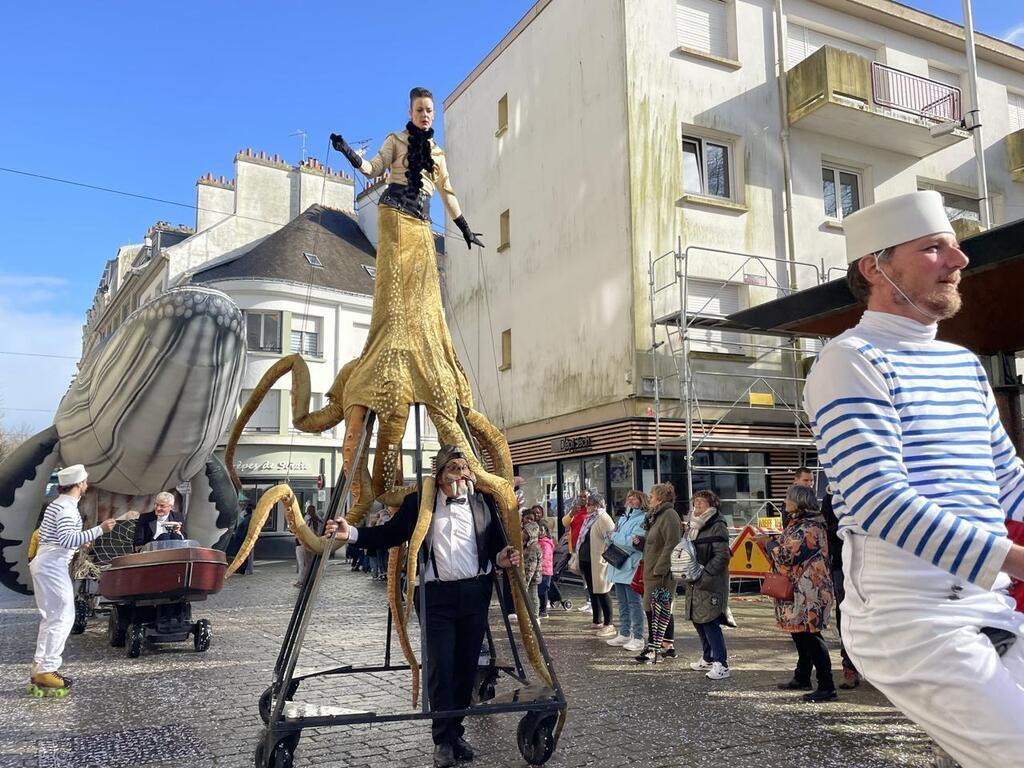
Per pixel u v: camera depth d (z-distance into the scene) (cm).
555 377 1591
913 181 1694
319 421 493
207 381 974
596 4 1515
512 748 483
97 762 464
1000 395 895
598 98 1501
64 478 674
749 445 1414
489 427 511
